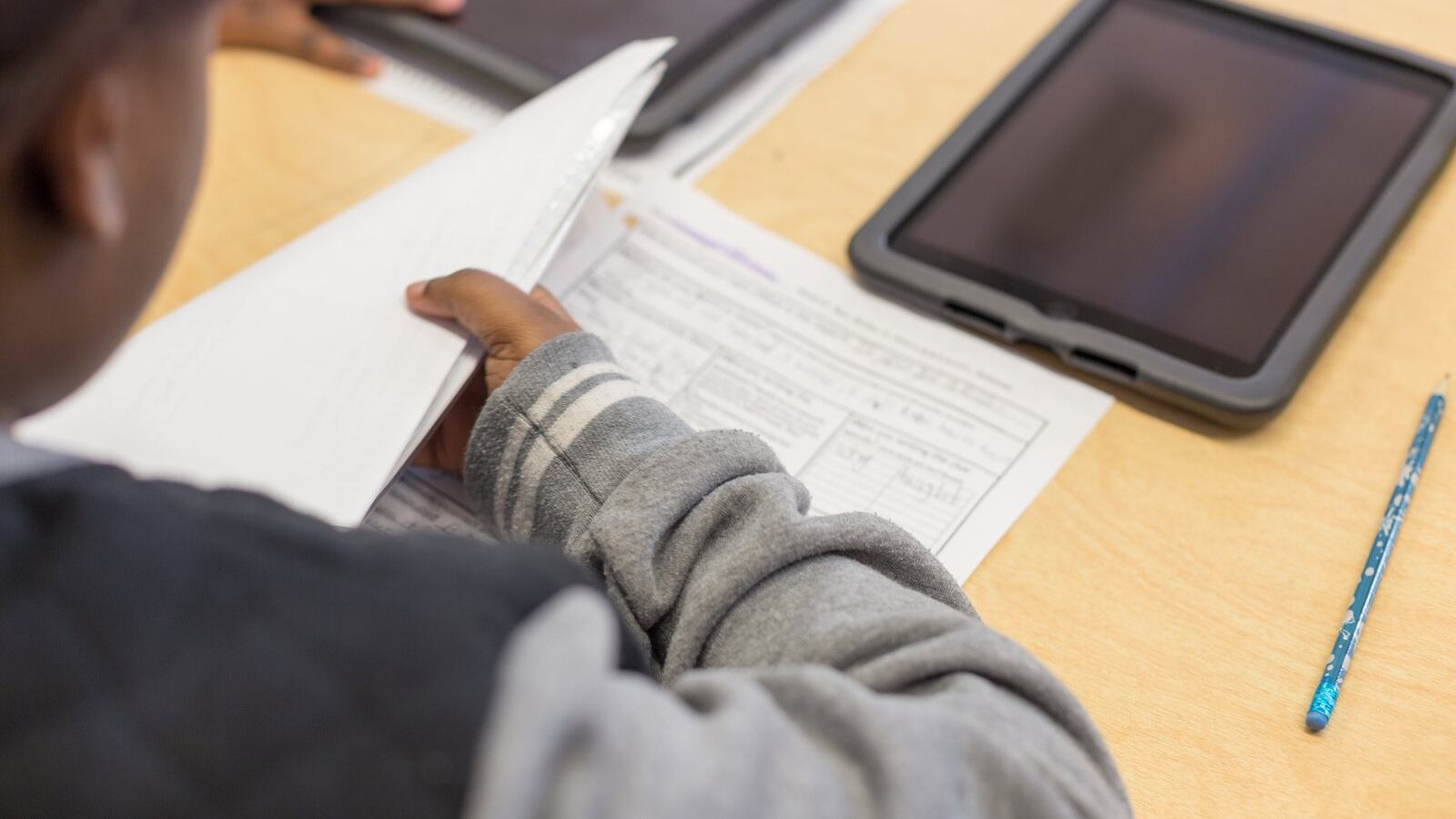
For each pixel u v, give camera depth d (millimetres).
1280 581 643
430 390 649
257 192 848
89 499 339
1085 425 715
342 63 931
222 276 789
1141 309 736
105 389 644
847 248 792
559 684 315
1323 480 686
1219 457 699
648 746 331
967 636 482
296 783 306
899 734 398
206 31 341
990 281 759
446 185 758
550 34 914
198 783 307
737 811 342
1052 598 642
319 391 648
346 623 328
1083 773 455
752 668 511
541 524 612
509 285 677
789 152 883
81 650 316
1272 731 587
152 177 346
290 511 380
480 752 310
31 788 305
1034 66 870
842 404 729
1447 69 840
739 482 566
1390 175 790
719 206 845
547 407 621
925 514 676
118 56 310
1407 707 591
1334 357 742
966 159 824
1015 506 679
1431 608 627
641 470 581
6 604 319
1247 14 888
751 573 537
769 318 776
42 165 311
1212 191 791
